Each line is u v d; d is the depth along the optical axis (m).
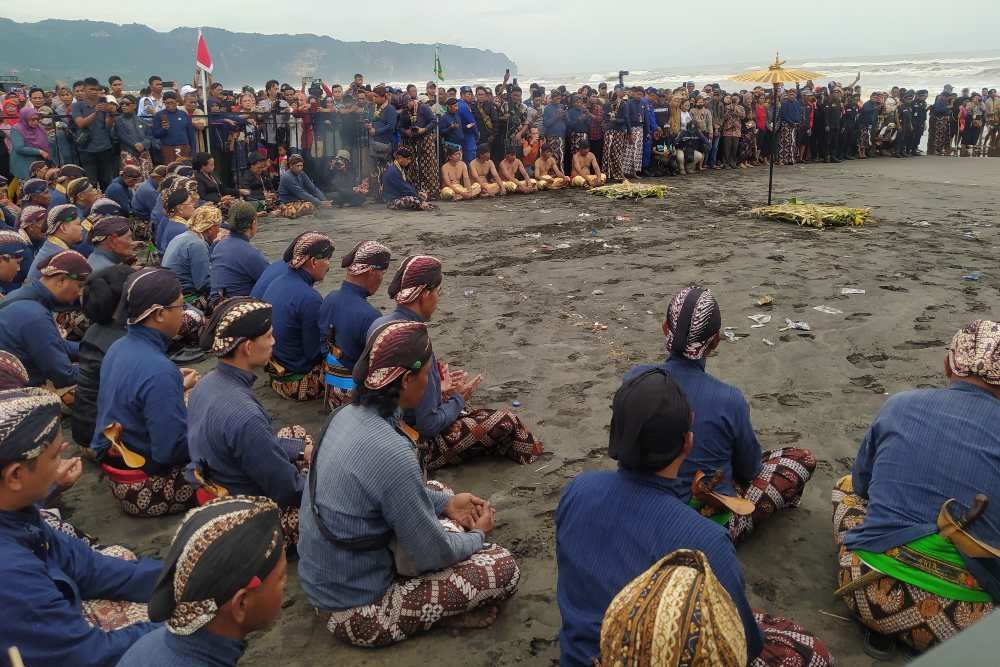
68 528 3.21
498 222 12.45
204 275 7.09
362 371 2.79
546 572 3.50
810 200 14.18
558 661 2.94
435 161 15.02
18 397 2.27
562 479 4.32
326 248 5.40
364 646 3.01
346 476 2.74
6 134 13.07
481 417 4.42
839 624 3.12
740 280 8.33
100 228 6.19
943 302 7.35
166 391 3.75
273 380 5.61
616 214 12.99
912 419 2.86
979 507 2.54
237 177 14.40
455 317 7.34
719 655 1.46
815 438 4.72
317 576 2.88
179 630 1.70
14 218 9.38
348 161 14.93
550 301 7.78
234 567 1.68
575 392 5.51
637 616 1.52
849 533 2.97
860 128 22.03
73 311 6.25
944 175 17.73
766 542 3.70
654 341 6.52
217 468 3.32
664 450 2.12
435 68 17.08
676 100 18.56
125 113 13.03
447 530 3.16
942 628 2.67
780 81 11.99
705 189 16.09
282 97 15.88
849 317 6.96
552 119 16.39
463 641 3.06
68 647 2.24
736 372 5.79
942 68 79.56
